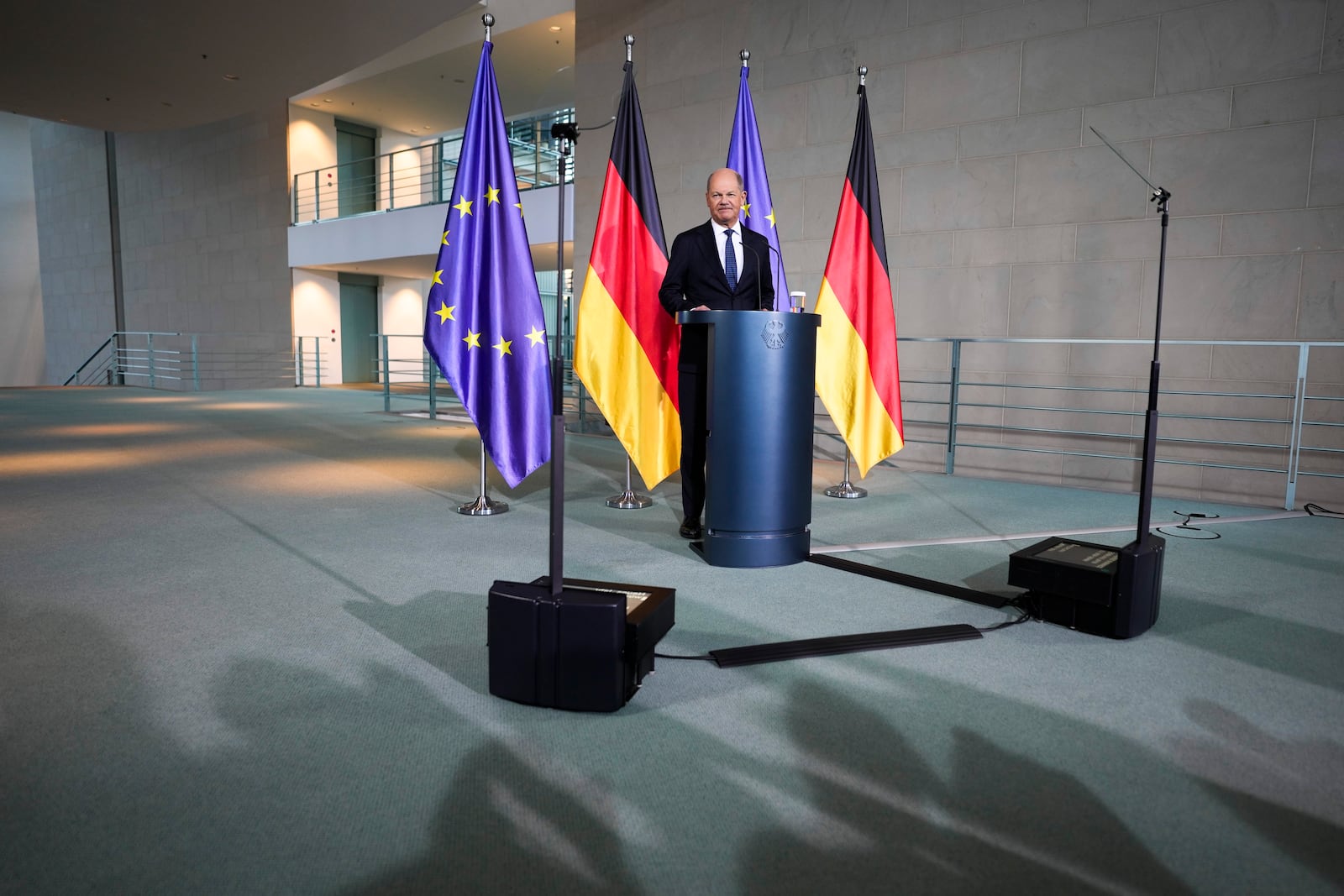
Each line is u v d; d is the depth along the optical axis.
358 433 7.30
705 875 1.26
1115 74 4.90
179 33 7.46
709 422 3.00
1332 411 4.39
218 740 1.68
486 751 1.64
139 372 16.81
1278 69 4.43
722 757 1.63
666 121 6.95
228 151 15.49
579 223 7.76
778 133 6.30
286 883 1.24
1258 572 3.02
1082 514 4.12
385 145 15.99
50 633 2.29
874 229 4.26
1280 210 4.47
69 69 8.39
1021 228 5.28
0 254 19.84
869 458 4.37
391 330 16.47
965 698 1.90
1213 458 4.74
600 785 1.52
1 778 1.53
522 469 3.65
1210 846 1.34
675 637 2.29
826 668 2.07
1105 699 1.90
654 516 3.96
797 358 2.98
